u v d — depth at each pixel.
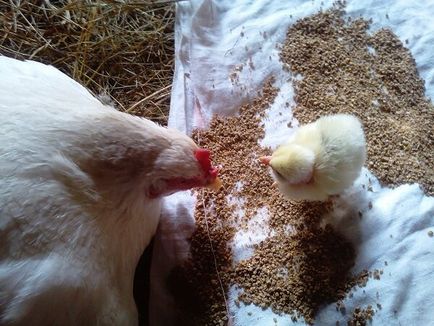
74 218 0.31
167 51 0.48
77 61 0.46
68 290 0.30
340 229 0.39
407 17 0.46
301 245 0.39
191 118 0.44
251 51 0.46
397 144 0.41
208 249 0.39
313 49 0.46
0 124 0.31
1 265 0.29
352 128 0.37
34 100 0.32
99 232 0.32
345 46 0.46
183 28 0.46
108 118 0.33
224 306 0.37
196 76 0.45
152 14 0.48
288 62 0.45
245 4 0.48
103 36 0.48
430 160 0.41
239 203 0.41
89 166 0.32
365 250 0.38
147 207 0.36
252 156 0.42
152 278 0.39
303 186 0.37
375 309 0.36
